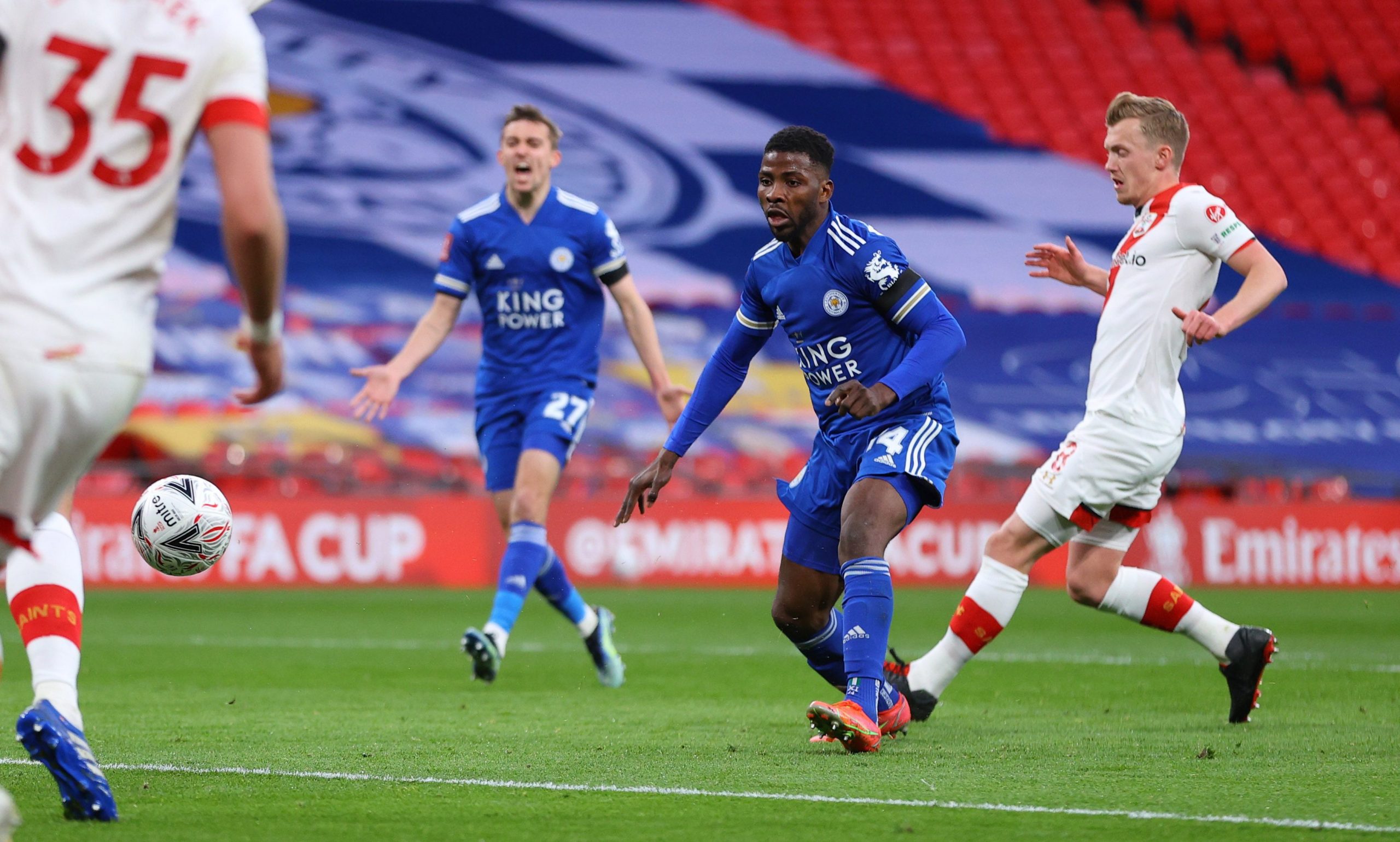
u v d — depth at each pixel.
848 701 15.73
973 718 19.23
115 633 34.69
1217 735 17.34
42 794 12.79
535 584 24.16
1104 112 85.69
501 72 82.25
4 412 9.38
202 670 26.17
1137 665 27.31
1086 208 79.81
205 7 9.82
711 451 61.81
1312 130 86.12
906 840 10.98
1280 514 53.91
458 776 14.03
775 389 64.94
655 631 35.88
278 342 10.28
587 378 25.77
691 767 14.68
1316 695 22.09
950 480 57.69
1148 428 18.06
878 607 15.79
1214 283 18.41
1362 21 91.88
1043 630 36.50
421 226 72.69
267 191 9.59
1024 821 11.64
